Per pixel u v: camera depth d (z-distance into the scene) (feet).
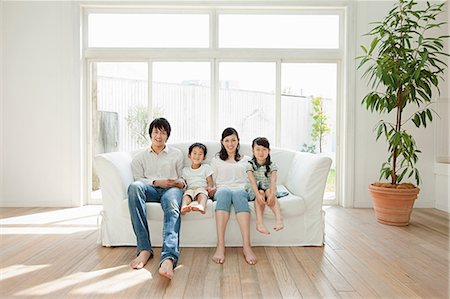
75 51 13.23
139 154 9.47
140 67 13.79
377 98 10.90
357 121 13.38
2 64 13.21
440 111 13.35
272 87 13.83
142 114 13.87
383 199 10.82
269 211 8.47
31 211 12.50
